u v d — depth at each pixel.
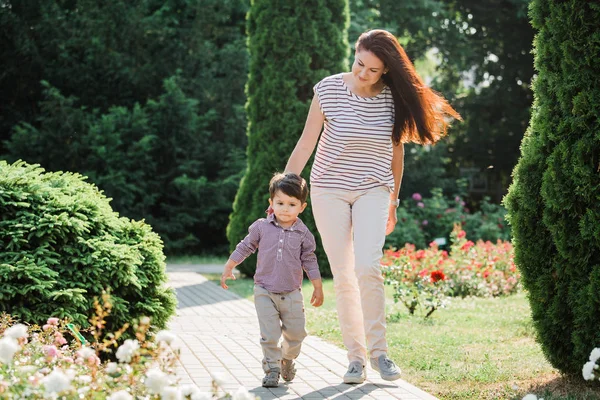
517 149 24.22
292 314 4.79
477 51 24.33
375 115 4.80
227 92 20.62
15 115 20.00
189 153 20.11
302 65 13.36
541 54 4.77
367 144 4.77
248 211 13.50
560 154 4.58
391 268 9.23
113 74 20.05
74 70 19.77
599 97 4.42
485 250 12.12
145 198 18.98
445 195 22.86
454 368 5.39
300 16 13.45
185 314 8.50
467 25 24.59
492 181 25.30
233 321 7.94
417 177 21.58
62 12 20.05
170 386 3.08
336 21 13.80
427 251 11.56
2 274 4.71
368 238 4.70
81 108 18.81
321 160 4.85
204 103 20.64
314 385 4.78
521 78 24.20
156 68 20.47
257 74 13.70
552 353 4.77
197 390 3.00
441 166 23.88
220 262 18.11
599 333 4.42
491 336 6.93
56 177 5.66
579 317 4.50
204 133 19.92
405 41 23.92
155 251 5.49
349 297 4.88
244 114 20.34
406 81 4.69
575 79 4.49
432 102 4.84
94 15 19.83
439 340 6.69
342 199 4.81
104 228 5.46
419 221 19.25
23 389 2.96
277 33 13.39
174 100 19.33
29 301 4.84
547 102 4.73
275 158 13.29
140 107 20.48
